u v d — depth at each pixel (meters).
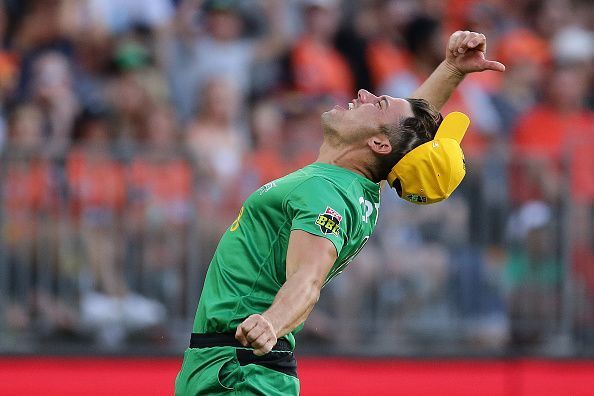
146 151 23.62
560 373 24.67
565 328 24.64
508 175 24.39
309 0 30.62
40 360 23.59
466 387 24.59
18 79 28.50
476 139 30.02
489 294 24.53
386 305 24.50
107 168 23.45
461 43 14.26
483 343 24.70
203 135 27.84
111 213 23.50
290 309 11.57
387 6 31.75
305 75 29.84
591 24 33.66
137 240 23.61
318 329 24.58
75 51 29.16
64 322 23.55
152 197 23.64
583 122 30.44
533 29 33.19
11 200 23.12
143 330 23.84
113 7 29.94
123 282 23.62
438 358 24.55
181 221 23.73
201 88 28.89
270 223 12.64
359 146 13.05
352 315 24.53
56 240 23.34
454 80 14.47
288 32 30.67
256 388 12.43
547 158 24.44
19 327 23.42
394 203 24.33
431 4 32.47
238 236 12.81
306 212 12.21
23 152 23.16
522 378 24.64
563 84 30.72
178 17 30.33
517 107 30.75
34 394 23.56
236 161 24.14
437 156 12.98
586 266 24.55
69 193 23.34
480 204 24.42
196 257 23.78
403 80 30.91
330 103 29.64
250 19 30.70
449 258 24.44
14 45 29.12
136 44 29.30
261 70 29.95
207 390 12.56
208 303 12.70
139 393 23.89
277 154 24.23
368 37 31.23
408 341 24.58
